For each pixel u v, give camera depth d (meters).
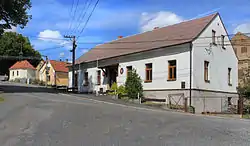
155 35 33.25
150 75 28.72
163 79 27.00
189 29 28.41
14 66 78.50
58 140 8.37
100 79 36.72
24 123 10.95
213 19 28.41
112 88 30.72
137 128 10.38
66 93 34.06
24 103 17.59
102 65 36.16
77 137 8.77
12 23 29.89
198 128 10.80
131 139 8.60
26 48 82.00
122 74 32.03
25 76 76.50
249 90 28.28
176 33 29.48
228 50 30.69
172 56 26.36
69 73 44.81
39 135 9.00
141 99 26.84
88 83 39.00
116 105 20.56
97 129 10.04
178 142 8.31
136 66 30.22
